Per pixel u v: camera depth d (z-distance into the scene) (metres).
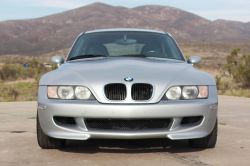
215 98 3.60
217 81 16.02
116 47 4.55
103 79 3.44
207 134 3.54
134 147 3.91
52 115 3.43
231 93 13.17
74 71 3.74
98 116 3.29
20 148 3.86
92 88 3.40
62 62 4.67
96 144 4.07
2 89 15.79
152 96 3.35
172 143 4.16
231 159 3.37
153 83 3.42
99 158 3.39
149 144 4.09
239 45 114.12
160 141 4.28
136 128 3.41
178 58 4.54
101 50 4.51
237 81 17.19
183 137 3.39
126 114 3.26
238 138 4.57
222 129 5.38
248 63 17.03
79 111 3.32
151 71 3.63
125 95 3.36
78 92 3.42
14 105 9.31
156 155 3.52
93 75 3.55
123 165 3.12
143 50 4.53
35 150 3.76
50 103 3.42
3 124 5.77
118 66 3.77
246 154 3.59
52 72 3.88
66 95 3.44
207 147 3.87
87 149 3.80
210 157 3.45
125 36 4.84
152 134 3.32
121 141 4.26
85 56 4.42
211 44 118.81
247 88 15.35
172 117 3.36
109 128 3.42
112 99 3.38
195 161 3.28
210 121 3.53
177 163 3.20
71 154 3.57
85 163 3.19
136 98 3.38
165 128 3.42
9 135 4.71
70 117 3.56
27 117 6.71
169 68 3.81
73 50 4.73
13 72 25.42
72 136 3.39
